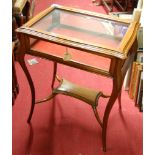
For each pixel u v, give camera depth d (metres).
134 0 3.31
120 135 1.86
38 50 1.57
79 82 2.31
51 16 1.73
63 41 1.44
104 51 1.37
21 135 1.82
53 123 1.92
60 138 1.82
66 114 2.00
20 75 2.33
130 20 1.69
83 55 1.54
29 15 2.60
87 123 1.94
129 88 2.17
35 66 2.47
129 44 1.46
